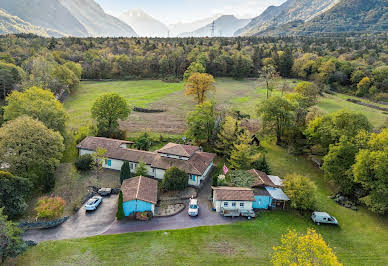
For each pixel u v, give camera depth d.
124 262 27.55
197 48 157.75
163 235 31.83
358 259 29.42
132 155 47.91
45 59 103.38
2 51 123.56
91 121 69.12
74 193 40.03
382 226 35.59
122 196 34.88
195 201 37.94
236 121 55.44
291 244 23.00
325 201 41.12
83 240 30.47
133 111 81.62
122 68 136.00
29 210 35.25
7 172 33.91
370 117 76.12
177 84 122.62
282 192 39.78
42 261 27.11
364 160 37.28
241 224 34.50
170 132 65.50
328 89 107.00
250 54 153.50
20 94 57.12
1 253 24.30
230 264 27.78
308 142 58.84
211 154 50.91
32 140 39.56
